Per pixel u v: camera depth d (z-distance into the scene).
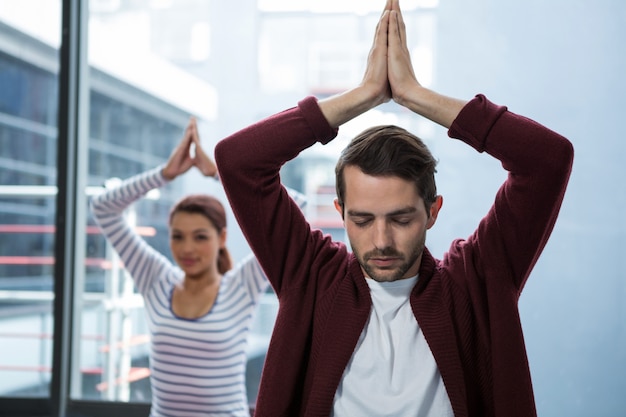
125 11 2.59
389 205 0.85
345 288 0.95
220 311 1.71
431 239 2.12
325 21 2.45
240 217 0.97
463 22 2.10
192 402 1.69
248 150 0.94
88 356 2.47
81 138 2.40
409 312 0.94
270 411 0.94
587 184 2.00
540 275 2.01
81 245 2.39
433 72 2.13
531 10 2.06
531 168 0.89
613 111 2.01
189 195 1.82
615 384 1.98
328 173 2.47
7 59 2.64
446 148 2.12
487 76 2.08
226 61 2.54
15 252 2.73
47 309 2.70
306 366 0.97
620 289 1.98
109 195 1.75
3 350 2.66
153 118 2.67
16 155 2.72
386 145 0.86
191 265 1.74
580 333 1.99
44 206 2.73
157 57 2.61
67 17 2.32
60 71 2.32
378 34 0.97
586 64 2.02
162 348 1.70
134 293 2.52
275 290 1.00
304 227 0.99
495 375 0.91
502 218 0.94
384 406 0.89
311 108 0.94
